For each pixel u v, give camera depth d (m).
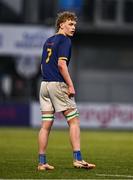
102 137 53.25
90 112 72.12
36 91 87.38
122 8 97.00
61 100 23.97
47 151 36.12
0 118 73.00
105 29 95.19
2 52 75.75
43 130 24.12
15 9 89.00
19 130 63.97
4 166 25.88
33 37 75.06
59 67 23.91
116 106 72.25
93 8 95.44
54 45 24.12
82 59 94.81
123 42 95.88
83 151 36.41
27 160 29.22
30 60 73.88
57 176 21.91
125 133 61.31
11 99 86.81
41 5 90.44
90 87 94.62
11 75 87.19
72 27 24.45
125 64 95.69
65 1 86.94
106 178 21.52
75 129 23.91
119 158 31.19
